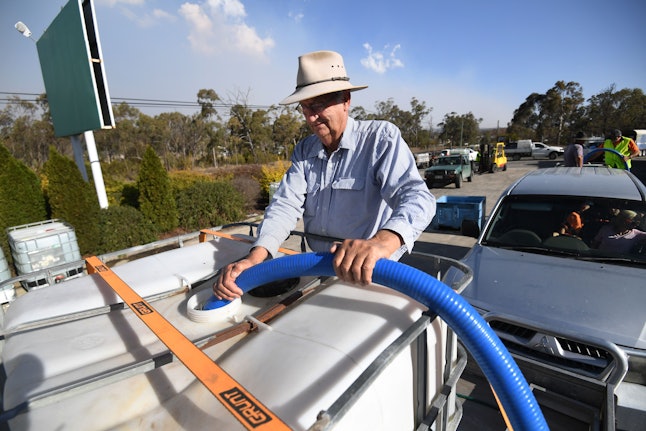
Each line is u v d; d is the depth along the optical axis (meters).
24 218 5.83
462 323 0.85
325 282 1.34
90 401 0.88
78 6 5.75
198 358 0.81
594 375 1.78
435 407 1.08
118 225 6.36
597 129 49.94
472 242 6.32
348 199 1.54
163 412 0.85
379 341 0.91
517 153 31.94
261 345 0.96
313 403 0.75
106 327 1.16
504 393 0.90
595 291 2.17
